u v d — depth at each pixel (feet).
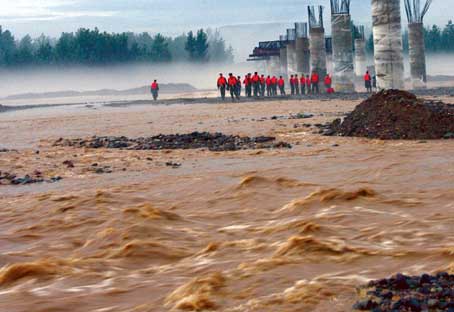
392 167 72.08
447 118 105.60
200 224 48.37
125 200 60.08
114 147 113.80
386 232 41.68
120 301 31.12
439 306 26.17
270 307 28.37
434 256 34.91
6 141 140.26
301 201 53.31
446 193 54.60
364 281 31.09
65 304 30.94
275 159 86.74
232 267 35.55
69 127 174.81
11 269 36.70
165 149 107.04
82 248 43.06
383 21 276.21
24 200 63.16
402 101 111.14
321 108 208.54
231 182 67.56
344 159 82.07
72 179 78.18
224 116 190.39
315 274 32.83
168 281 33.91
